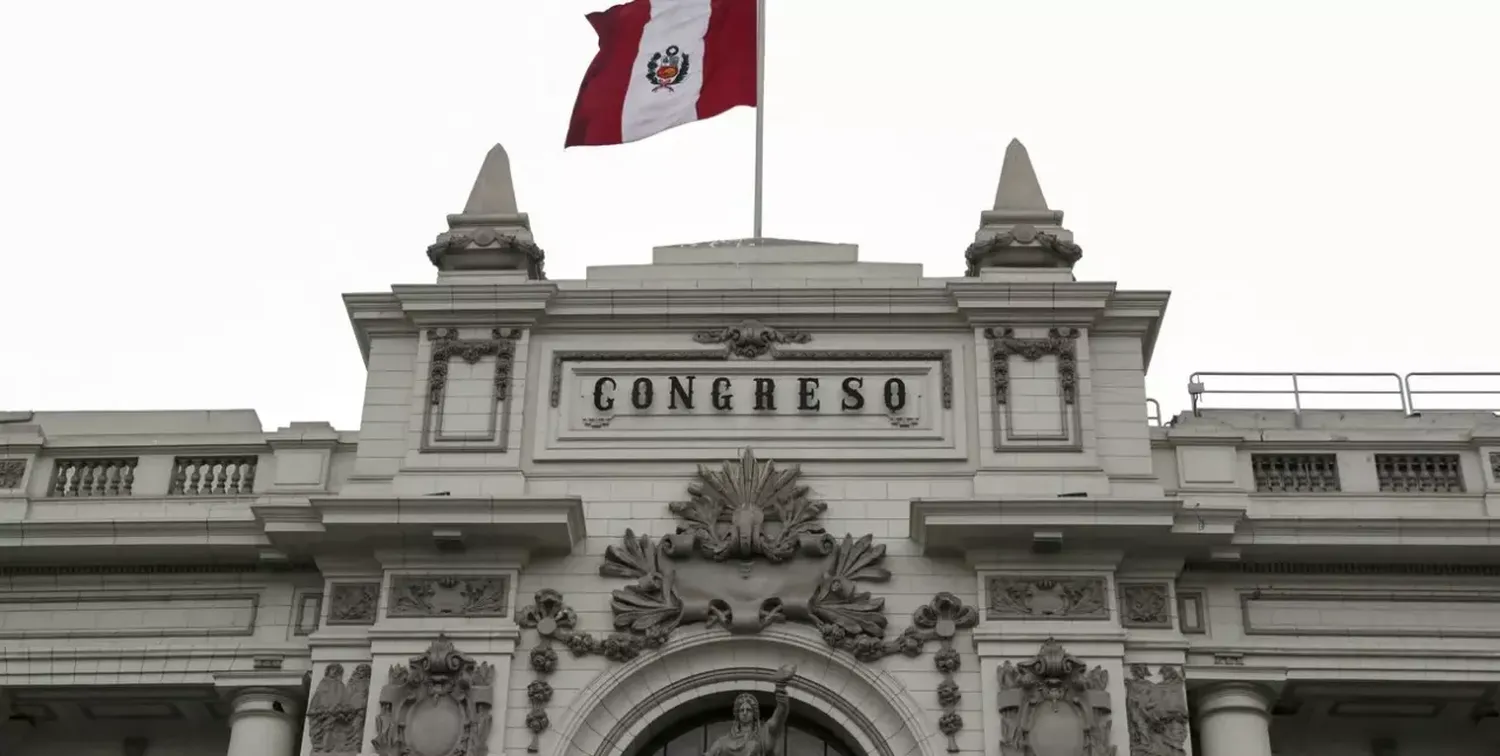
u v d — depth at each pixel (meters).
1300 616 31.27
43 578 32.38
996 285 32.62
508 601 30.66
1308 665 30.81
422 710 29.81
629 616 30.59
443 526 30.53
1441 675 30.77
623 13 37.00
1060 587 30.53
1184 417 35.44
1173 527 30.44
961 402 32.22
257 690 31.25
